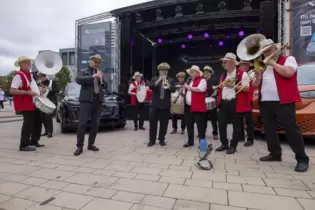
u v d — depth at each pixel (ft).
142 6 32.94
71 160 12.48
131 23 35.09
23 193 8.35
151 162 12.00
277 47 10.72
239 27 34.06
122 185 8.96
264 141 17.07
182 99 17.30
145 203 7.51
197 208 7.16
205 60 43.98
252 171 10.47
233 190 8.43
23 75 14.34
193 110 14.99
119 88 33.04
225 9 30.86
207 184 9.00
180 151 14.39
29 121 14.70
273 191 8.32
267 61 10.15
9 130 24.12
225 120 14.10
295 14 24.97
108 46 34.94
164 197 7.92
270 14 27.48
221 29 35.68
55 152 14.33
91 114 14.73
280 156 11.93
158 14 33.76
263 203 7.43
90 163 11.89
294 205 7.28
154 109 15.92
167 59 46.01
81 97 13.99
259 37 10.69
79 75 14.15
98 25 35.35
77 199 7.84
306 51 24.70
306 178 9.55
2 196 8.13
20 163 11.98
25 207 7.33
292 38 25.18
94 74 14.01
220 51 43.06
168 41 42.11
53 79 20.11
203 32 38.27
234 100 13.44
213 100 15.15
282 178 9.57
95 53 35.58
